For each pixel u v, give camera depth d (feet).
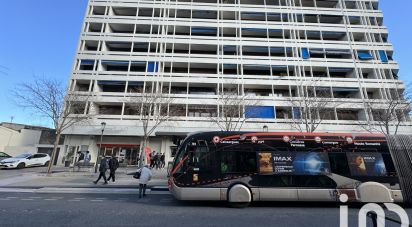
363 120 99.09
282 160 32.12
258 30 113.60
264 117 96.84
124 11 116.78
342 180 31.37
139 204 31.30
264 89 107.34
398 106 88.84
